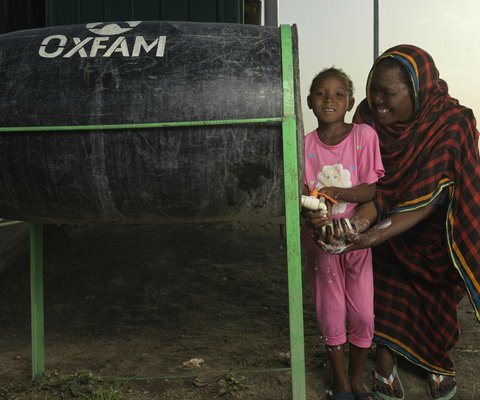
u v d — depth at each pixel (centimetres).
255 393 313
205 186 267
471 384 329
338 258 291
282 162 265
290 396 309
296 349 278
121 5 700
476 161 302
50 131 264
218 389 315
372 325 293
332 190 285
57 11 700
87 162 265
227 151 262
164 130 260
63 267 592
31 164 268
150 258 606
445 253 311
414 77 307
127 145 262
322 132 295
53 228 688
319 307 296
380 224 289
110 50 270
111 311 483
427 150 301
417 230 315
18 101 265
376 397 313
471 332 411
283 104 259
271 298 520
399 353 312
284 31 274
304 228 301
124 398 308
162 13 699
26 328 457
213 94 259
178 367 357
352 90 296
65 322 462
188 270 580
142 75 262
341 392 293
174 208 276
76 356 383
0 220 675
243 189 270
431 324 317
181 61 264
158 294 520
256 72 262
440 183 294
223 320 463
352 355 299
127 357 379
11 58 275
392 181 310
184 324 454
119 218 285
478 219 300
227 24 285
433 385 316
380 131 320
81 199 274
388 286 322
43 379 329
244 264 610
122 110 259
